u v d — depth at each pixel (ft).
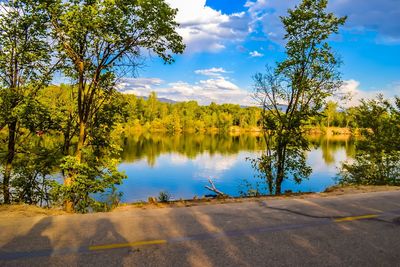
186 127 391.24
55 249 14.79
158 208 23.48
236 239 16.72
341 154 162.09
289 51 57.31
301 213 22.58
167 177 107.96
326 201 27.02
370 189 35.01
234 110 470.80
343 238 17.43
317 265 13.88
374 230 19.01
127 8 39.42
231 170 121.49
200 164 135.13
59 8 37.19
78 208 39.32
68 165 38.60
